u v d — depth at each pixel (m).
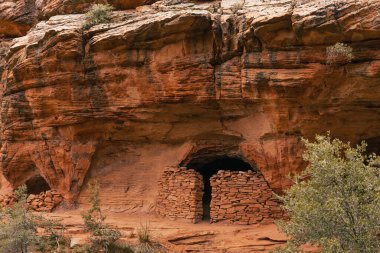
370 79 12.02
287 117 13.34
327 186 10.27
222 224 14.34
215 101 14.03
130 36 13.93
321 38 12.01
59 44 14.84
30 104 15.98
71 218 15.19
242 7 13.77
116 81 14.72
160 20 13.43
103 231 12.98
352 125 13.23
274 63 12.72
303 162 13.69
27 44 15.91
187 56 13.80
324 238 9.52
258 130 14.15
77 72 15.05
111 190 16.31
